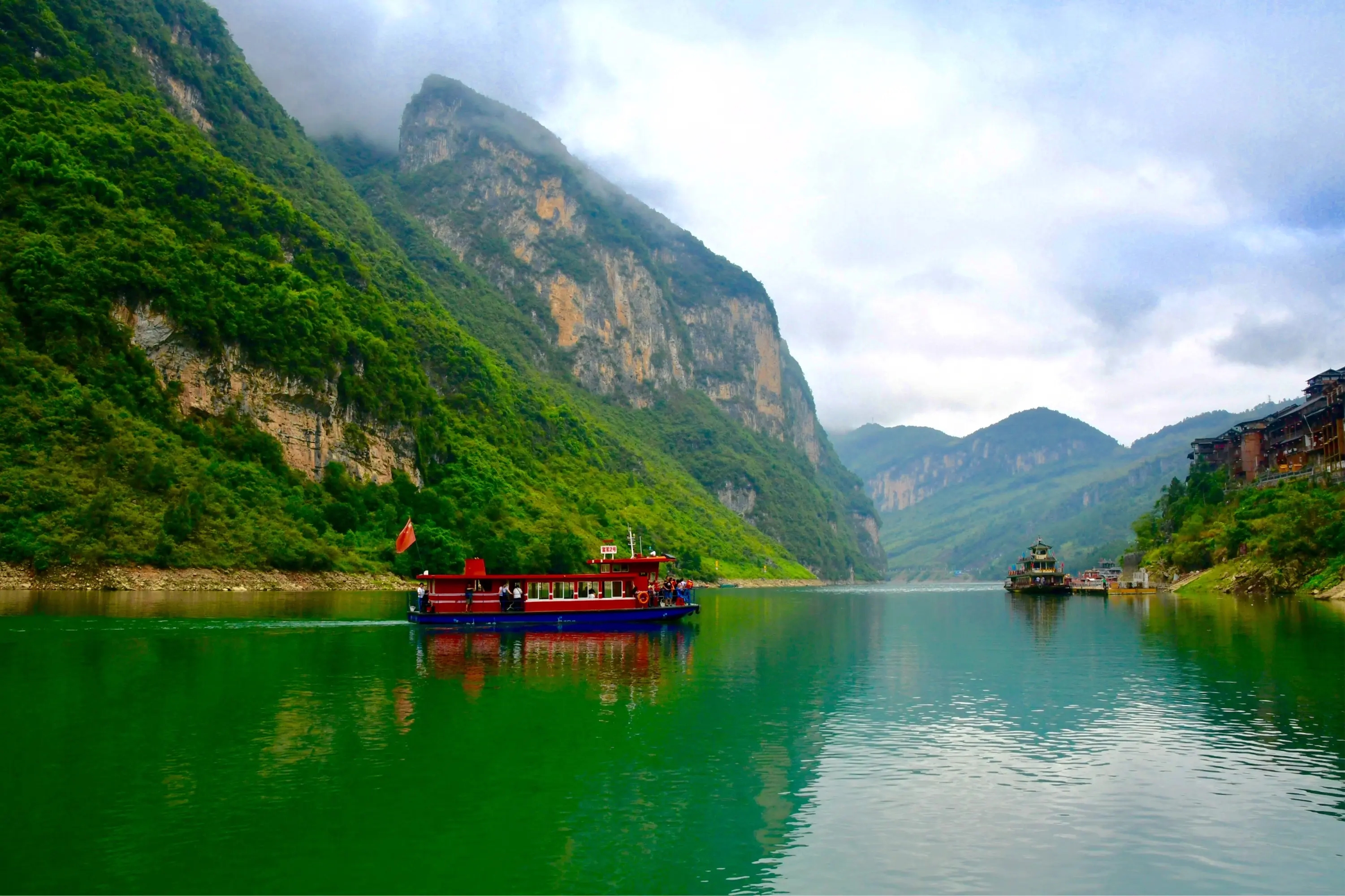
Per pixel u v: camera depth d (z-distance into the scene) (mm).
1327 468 139750
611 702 39750
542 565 153625
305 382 149500
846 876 20625
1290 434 168000
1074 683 46688
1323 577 109500
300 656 51406
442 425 197750
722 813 24688
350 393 160000
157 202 155000
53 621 63969
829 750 31562
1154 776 28391
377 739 31719
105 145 154000
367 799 25109
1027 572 188500
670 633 76000
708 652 60969
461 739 32094
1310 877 20734
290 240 186000
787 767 29328
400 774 27469
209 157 178375
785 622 93875
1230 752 31422
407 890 19469
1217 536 149875
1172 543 177625
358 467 159250
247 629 63656
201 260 146875
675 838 22781
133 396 122562
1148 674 49469
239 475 126625
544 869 20734
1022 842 22766
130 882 19344
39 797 24609
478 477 192125
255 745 30266
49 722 32781
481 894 19391
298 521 127188
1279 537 120562
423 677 45906
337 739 31516
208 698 37938
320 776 27016
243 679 42906
